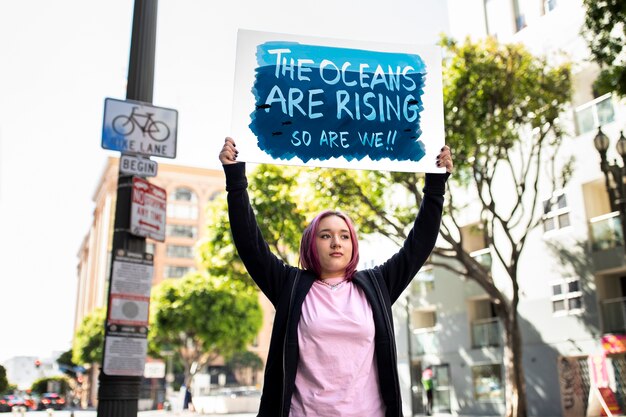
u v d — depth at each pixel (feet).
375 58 10.68
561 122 59.93
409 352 78.23
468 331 75.20
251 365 257.14
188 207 283.59
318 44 10.53
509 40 70.33
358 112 10.31
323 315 8.25
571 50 62.69
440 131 10.44
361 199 52.75
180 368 207.31
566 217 63.26
